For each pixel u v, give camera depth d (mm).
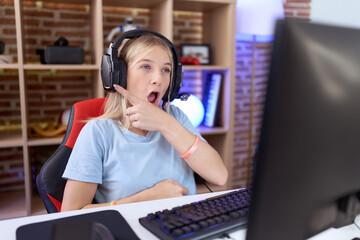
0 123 2344
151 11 2543
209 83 2537
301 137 427
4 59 1938
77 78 2490
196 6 2453
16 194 2324
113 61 952
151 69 1005
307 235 494
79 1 2301
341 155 485
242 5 2521
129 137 1044
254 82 3246
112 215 751
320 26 422
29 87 2371
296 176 440
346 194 526
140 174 1016
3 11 2264
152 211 793
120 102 1058
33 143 1984
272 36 396
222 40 2436
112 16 2521
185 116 1252
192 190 1115
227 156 2424
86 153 965
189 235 624
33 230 676
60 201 1057
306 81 414
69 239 516
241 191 829
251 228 436
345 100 464
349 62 457
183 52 2480
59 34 2408
